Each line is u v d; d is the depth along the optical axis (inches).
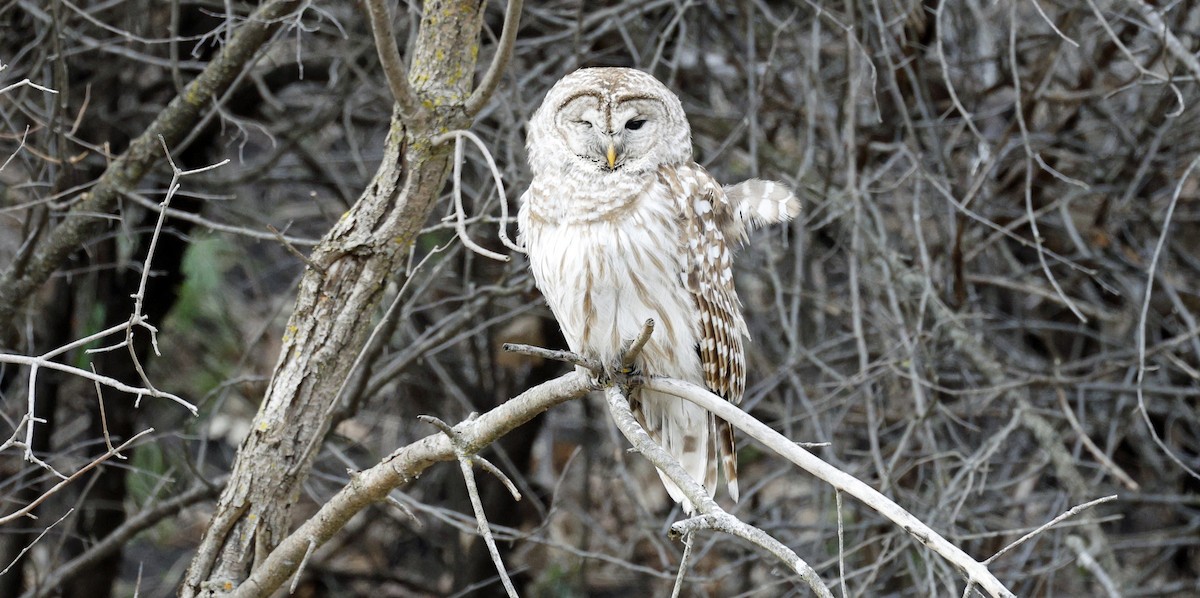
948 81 375.9
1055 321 553.3
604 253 309.6
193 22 520.7
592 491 655.1
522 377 625.3
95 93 496.4
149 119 530.3
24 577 512.4
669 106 333.1
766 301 588.7
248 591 290.0
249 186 609.0
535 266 323.6
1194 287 548.1
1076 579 547.5
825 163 515.8
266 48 401.7
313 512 633.0
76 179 493.0
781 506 573.9
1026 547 478.3
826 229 525.7
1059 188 496.4
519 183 434.9
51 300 538.0
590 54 494.6
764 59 506.6
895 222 540.1
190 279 563.5
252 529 294.4
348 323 293.1
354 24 486.6
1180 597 581.3
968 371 482.0
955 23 487.8
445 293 572.1
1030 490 546.3
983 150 407.5
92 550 437.7
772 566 442.9
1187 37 467.8
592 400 610.2
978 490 390.6
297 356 294.0
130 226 485.7
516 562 628.7
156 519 434.0
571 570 610.2
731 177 527.5
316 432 295.7
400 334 551.8
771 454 565.3
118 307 534.6
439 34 292.4
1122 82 491.5
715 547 559.8
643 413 335.6
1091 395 537.3
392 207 292.7
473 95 288.0
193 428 540.1
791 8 526.3
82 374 226.4
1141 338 361.7
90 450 524.1
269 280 676.1
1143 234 527.5
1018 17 522.3
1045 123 526.3
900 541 420.8
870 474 486.3
